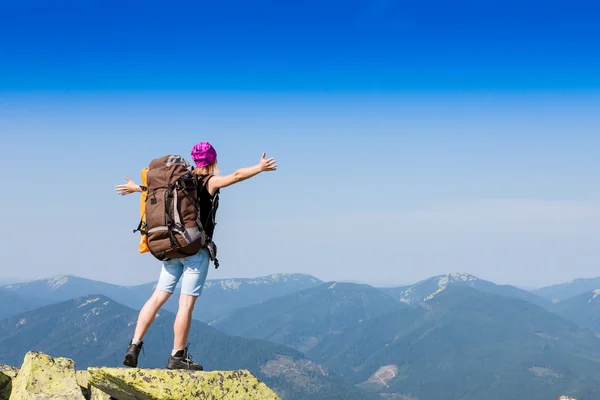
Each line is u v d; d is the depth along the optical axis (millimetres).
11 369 13281
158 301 10414
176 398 9445
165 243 9898
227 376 9953
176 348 10445
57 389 11438
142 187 10461
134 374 9562
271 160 9758
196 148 10328
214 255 10406
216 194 10312
